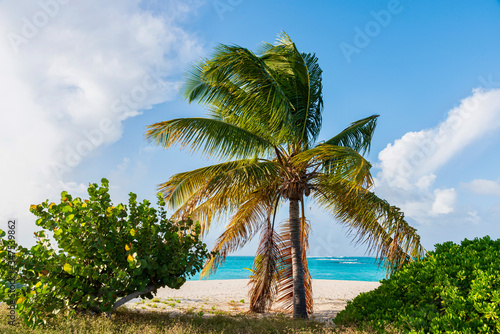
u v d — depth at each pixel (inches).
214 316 290.2
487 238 188.2
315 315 411.5
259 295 400.5
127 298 259.6
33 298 221.1
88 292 245.3
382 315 167.6
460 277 156.3
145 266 239.0
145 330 207.6
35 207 251.0
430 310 148.0
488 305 126.8
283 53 392.2
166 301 468.4
